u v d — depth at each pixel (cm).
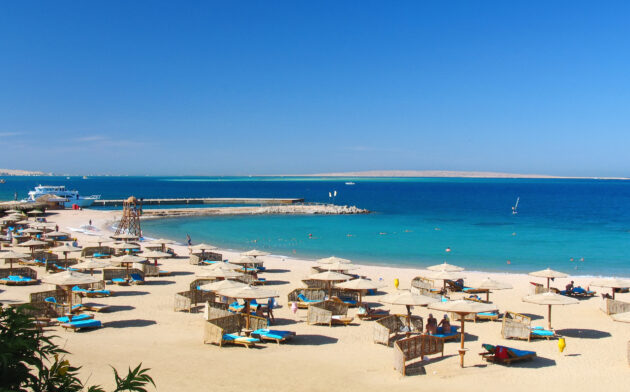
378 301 2859
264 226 7819
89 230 6638
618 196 18375
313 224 8112
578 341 2077
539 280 3647
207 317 2266
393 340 2042
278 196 18888
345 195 19588
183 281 3341
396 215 9975
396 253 5056
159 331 2106
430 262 4531
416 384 1522
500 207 12319
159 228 7519
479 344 2000
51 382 524
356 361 1752
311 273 3669
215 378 1491
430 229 7319
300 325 2280
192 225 7975
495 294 3108
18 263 3825
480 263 4475
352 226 7762
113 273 3266
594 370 1698
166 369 1551
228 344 1908
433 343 1797
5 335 517
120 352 1730
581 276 3888
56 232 5516
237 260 3509
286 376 1547
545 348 1961
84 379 1394
